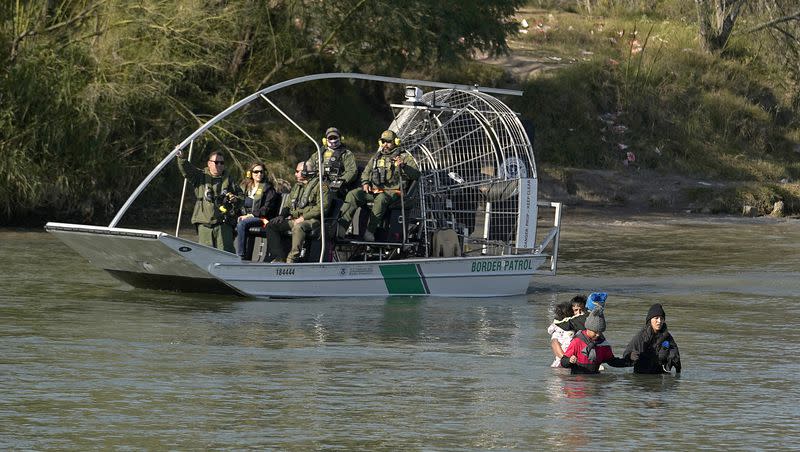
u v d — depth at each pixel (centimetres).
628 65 16512
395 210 6975
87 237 6444
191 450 3628
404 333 5725
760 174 15400
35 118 10250
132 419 3972
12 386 4394
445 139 7519
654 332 4941
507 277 7244
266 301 6544
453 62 12912
